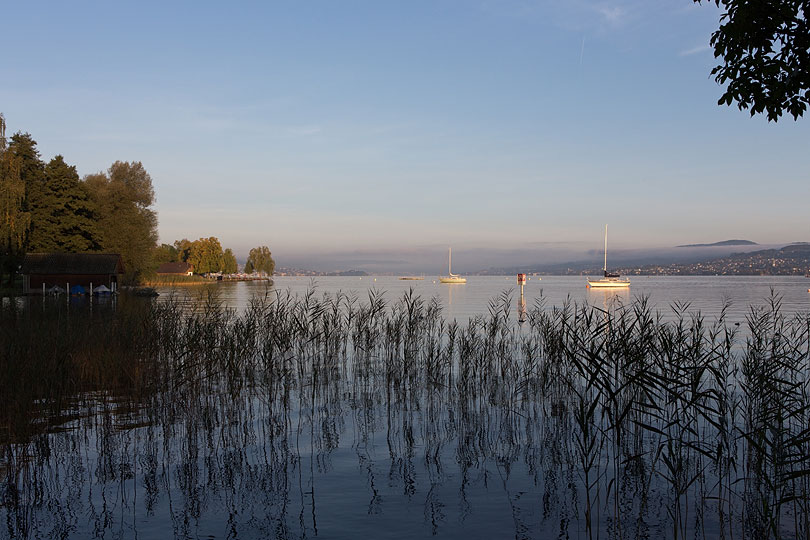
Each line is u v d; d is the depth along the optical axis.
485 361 17.39
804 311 39.38
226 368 14.83
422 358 18.73
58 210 64.50
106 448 10.48
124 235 72.56
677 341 13.02
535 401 14.60
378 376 18.14
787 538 7.02
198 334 14.64
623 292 94.44
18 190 53.31
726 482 8.94
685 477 8.94
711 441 10.85
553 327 17.23
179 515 7.75
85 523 7.50
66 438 11.00
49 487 8.72
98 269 60.47
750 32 7.82
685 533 7.18
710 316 38.00
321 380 17.31
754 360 11.72
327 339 18.95
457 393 15.63
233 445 10.87
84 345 16.28
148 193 78.44
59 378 12.49
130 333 17.09
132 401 13.67
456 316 40.56
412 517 7.67
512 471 9.47
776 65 7.85
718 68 8.53
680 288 115.00
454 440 11.21
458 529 7.30
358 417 13.08
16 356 12.73
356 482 8.95
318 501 8.21
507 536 7.10
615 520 7.59
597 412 13.05
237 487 8.74
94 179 73.75
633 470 9.49
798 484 8.63
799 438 7.89
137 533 7.22
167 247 177.25
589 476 9.25
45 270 58.69
